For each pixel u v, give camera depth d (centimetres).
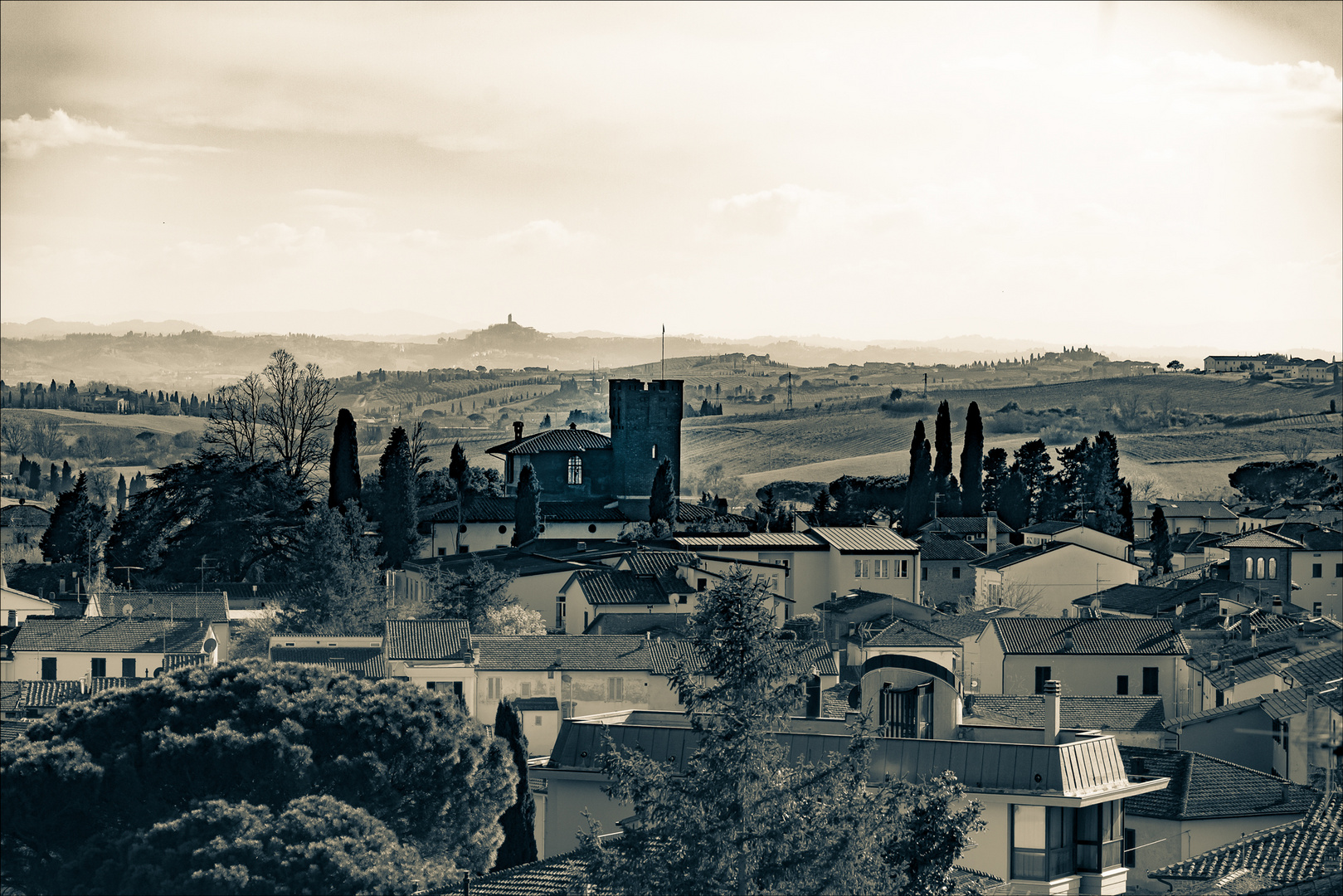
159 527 17050
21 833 5641
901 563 15400
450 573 13962
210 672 6306
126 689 6247
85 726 5991
